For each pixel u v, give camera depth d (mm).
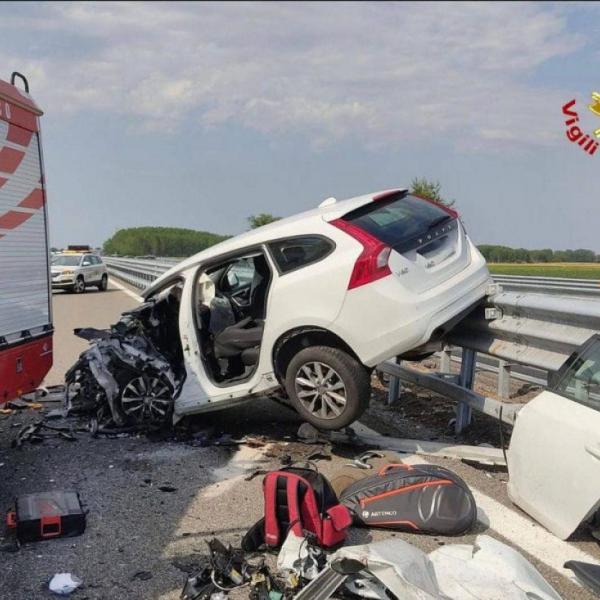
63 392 8117
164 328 6730
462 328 6164
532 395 7746
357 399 5422
